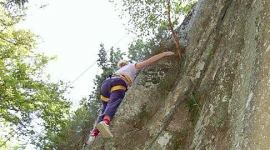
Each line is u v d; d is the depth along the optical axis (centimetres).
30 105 1318
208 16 585
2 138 1364
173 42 629
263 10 385
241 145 318
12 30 1302
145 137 518
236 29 492
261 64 339
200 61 531
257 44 370
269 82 320
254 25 402
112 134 547
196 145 426
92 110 938
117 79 528
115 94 521
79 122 868
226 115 409
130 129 549
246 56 409
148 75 604
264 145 292
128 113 571
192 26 618
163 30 770
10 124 1337
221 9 566
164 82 575
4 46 1320
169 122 502
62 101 1366
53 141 1109
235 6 531
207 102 459
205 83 495
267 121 301
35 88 1341
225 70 463
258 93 324
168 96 536
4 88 1290
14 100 1304
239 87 400
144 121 553
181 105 508
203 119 443
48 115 1319
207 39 550
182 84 525
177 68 578
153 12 803
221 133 398
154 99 569
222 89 445
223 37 518
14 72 1341
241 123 343
